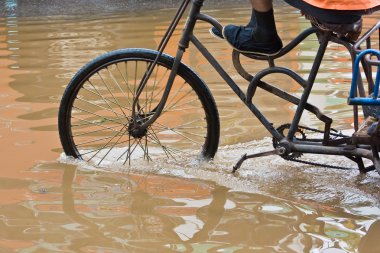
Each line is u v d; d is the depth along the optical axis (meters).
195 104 6.30
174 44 9.04
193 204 4.15
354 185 4.45
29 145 5.26
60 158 5.01
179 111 6.09
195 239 3.65
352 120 5.72
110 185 4.50
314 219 3.90
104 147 5.15
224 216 3.96
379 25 4.10
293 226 3.81
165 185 4.50
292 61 7.90
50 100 6.46
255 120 5.88
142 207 4.11
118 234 3.72
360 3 4.06
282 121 5.79
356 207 4.09
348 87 6.72
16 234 3.72
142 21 11.51
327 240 3.62
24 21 11.81
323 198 4.24
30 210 4.06
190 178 4.62
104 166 4.88
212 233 3.73
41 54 8.60
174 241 3.63
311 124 5.66
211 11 12.38
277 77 7.23
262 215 3.97
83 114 6.04
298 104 4.50
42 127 5.68
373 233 3.70
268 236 3.68
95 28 10.72
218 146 5.19
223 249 3.53
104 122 5.79
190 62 7.93
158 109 4.84
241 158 4.68
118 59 4.90
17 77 7.37
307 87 4.42
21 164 4.87
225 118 5.93
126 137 5.48
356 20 4.18
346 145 4.43
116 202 4.19
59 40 9.62
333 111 5.98
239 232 3.74
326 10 4.11
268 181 4.54
